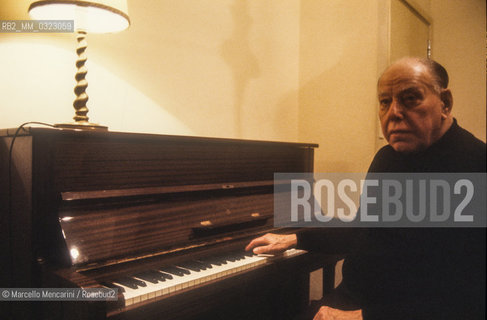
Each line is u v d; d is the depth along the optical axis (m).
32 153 1.12
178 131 2.17
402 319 1.11
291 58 2.96
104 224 1.20
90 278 1.03
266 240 1.54
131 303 1.04
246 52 2.58
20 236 1.18
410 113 1.12
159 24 2.06
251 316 1.98
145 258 1.26
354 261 1.44
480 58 2.93
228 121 2.47
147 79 2.02
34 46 1.62
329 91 2.90
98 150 1.26
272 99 2.80
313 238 1.63
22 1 1.59
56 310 1.05
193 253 1.40
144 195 1.36
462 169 1.12
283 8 2.87
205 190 1.57
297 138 3.04
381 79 1.20
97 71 1.82
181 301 1.15
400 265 1.24
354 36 2.78
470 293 1.05
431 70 1.13
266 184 1.85
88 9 1.49
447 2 3.04
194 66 2.25
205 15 2.30
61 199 1.17
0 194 1.30
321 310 1.25
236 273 1.33
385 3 2.63
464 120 3.01
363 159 2.74
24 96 1.60
